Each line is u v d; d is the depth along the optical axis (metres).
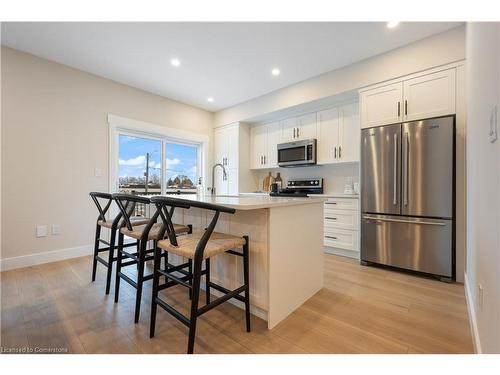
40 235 2.77
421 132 2.40
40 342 1.35
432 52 2.40
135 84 3.55
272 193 4.07
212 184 4.83
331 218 3.32
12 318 1.59
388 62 2.68
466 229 2.15
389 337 1.42
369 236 2.75
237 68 3.08
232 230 1.77
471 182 1.73
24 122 2.66
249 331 1.47
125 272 2.50
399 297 1.95
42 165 2.79
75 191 3.04
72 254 2.99
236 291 1.43
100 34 2.37
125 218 1.87
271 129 4.35
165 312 1.69
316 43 2.53
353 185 3.55
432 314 1.68
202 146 4.74
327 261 2.97
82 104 3.11
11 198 2.58
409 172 2.47
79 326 1.51
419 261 2.42
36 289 2.05
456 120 2.28
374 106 2.77
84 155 3.12
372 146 2.73
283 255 1.66
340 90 3.07
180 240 1.52
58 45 2.55
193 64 2.97
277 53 2.73
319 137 3.70
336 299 1.92
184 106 4.36
